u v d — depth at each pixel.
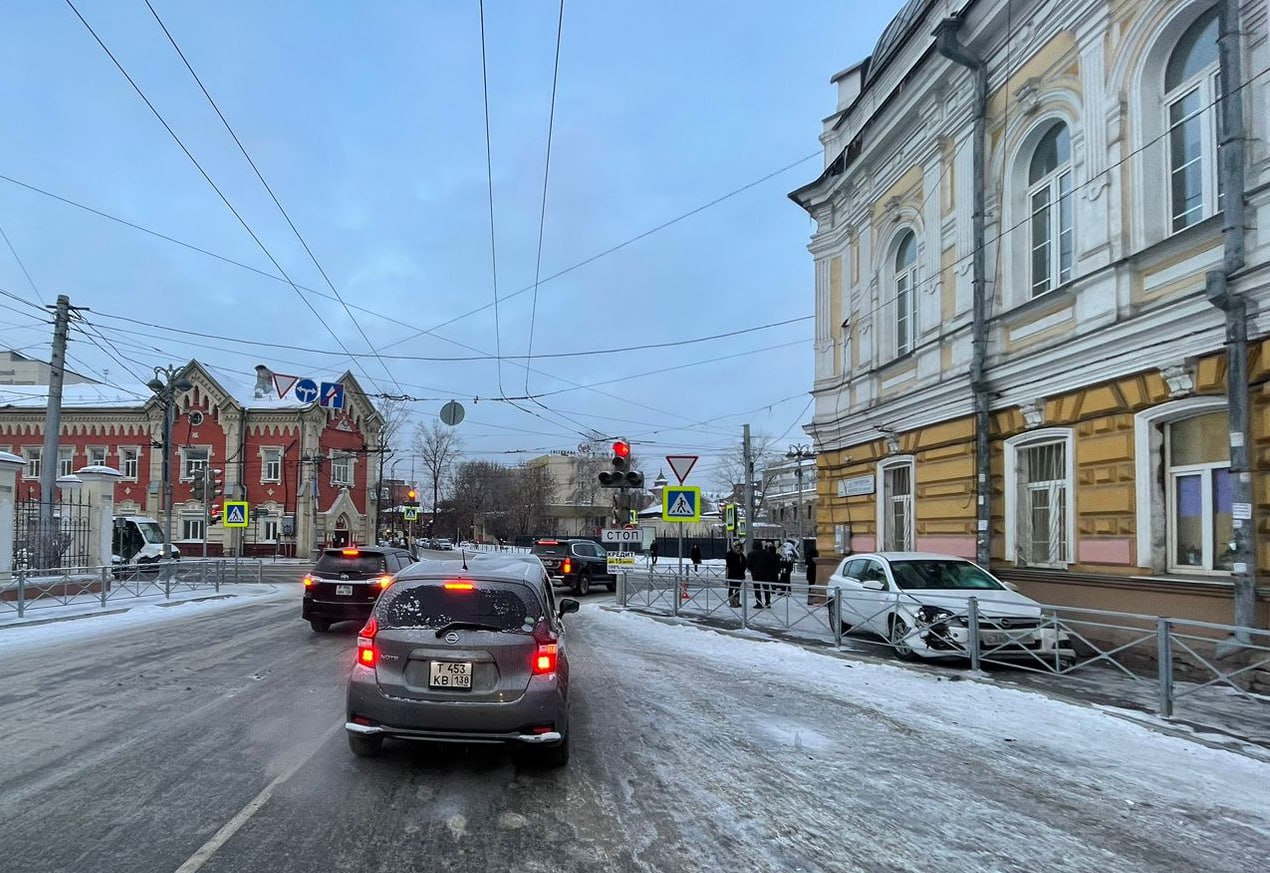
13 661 9.80
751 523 32.03
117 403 47.12
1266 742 6.32
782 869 4.00
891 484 16.84
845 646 11.34
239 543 43.72
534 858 4.08
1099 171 10.56
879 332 16.98
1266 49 8.30
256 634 12.54
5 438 46.97
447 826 4.48
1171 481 9.65
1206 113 9.31
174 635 12.41
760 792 5.14
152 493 45.94
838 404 19.20
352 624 13.87
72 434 46.84
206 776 5.27
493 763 5.66
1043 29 11.82
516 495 73.69
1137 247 9.94
